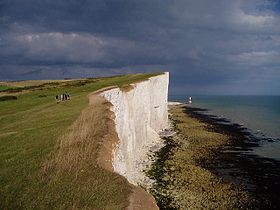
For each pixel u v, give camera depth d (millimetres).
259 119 109250
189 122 92375
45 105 42406
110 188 15898
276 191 33969
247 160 47531
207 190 33500
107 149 21469
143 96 60938
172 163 44000
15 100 53781
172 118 103250
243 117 116500
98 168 18047
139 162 44594
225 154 51156
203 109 159750
